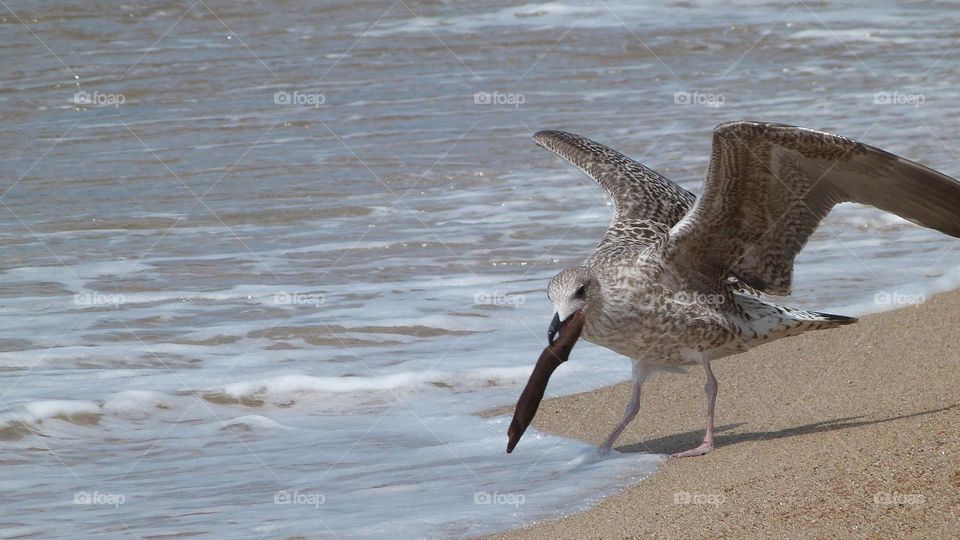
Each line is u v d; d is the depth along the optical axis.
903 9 30.28
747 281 10.56
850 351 11.88
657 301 10.15
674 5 30.56
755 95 23.23
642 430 10.80
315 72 25.00
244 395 11.70
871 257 15.10
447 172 19.02
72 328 13.29
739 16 29.73
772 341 11.47
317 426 11.08
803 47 27.05
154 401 11.48
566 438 10.65
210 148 20.33
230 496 9.38
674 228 10.12
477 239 16.14
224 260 15.52
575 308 9.87
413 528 8.61
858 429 9.70
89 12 28.12
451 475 9.79
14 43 26.11
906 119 20.84
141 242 16.17
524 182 18.56
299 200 17.81
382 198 17.88
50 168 19.22
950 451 8.71
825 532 7.67
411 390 11.88
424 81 24.50
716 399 11.30
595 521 8.57
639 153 19.28
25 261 15.41
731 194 9.93
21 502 9.28
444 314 13.77
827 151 9.55
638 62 26.06
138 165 19.41
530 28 28.45
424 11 29.62
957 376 10.67
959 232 10.12
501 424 11.02
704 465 9.63
